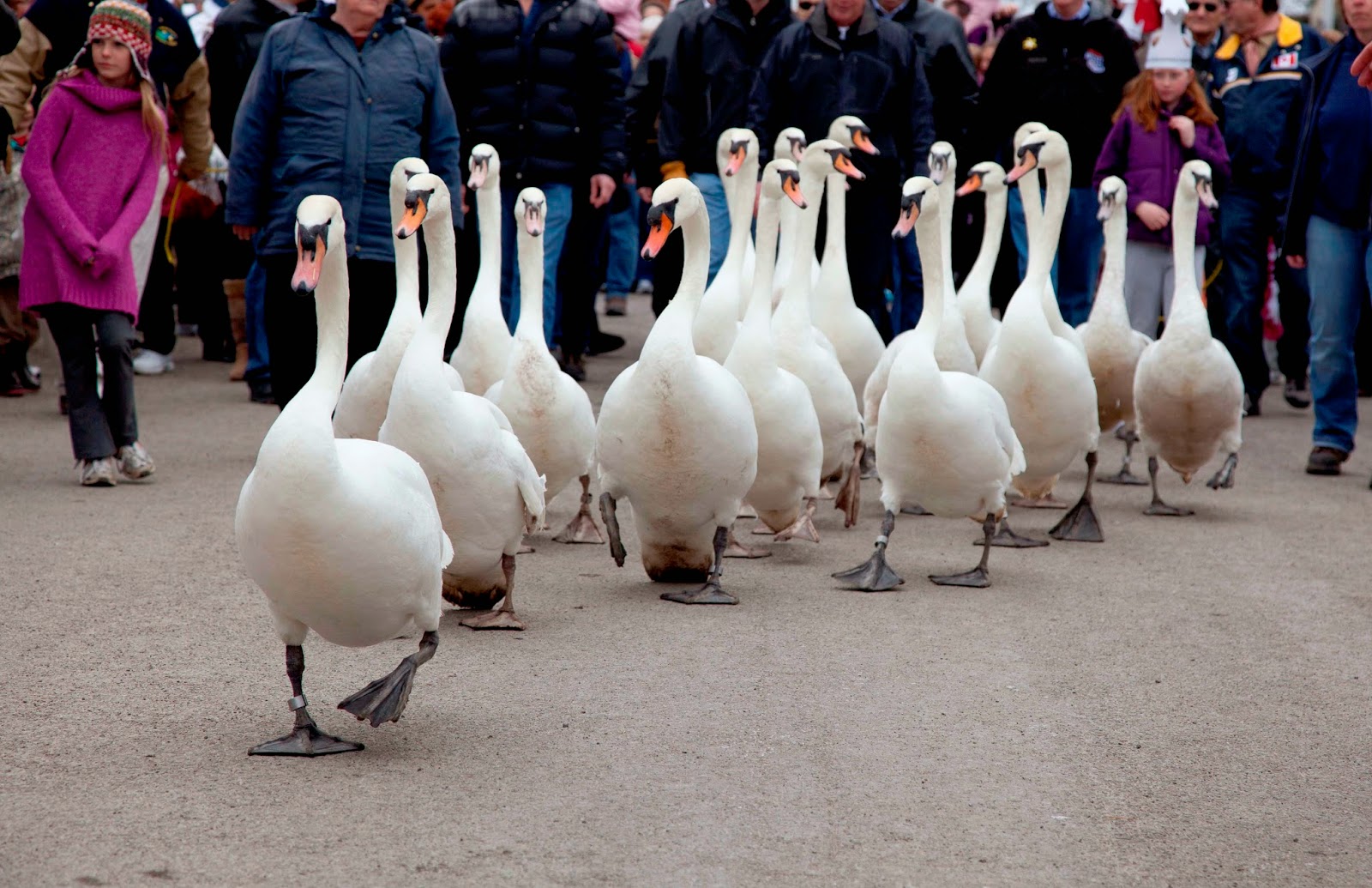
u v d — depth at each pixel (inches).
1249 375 523.5
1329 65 405.1
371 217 362.9
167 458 402.9
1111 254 404.2
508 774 186.4
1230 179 486.0
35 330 507.5
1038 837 170.1
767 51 465.4
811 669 233.0
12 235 470.9
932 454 284.4
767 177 306.7
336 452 180.9
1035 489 359.6
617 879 156.7
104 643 239.6
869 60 450.9
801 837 168.2
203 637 244.2
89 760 188.5
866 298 463.5
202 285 598.2
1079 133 500.4
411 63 364.8
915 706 215.6
